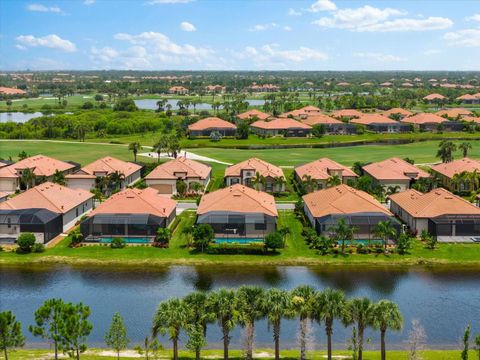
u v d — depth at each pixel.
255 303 50.50
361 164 150.75
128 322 64.19
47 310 46.91
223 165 170.75
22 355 55.22
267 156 189.50
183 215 111.56
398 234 93.75
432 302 70.44
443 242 93.75
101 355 55.34
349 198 99.62
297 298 50.09
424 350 57.22
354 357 53.19
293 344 59.12
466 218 96.25
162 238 91.62
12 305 68.88
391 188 124.75
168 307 49.03
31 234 88.62
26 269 81.81
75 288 74.56
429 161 174.88
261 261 85.00
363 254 88.06
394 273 80.81
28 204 98.50
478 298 71.81
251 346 52.38
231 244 90.25
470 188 130.25
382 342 50.06
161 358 54.50
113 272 80.69
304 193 127.44
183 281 77.06
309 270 81.81
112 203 99.12
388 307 49.22
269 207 101.50
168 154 186.75
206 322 50.50
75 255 87.12
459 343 59.56
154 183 130.38
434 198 100.31
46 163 140.62
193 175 131.50
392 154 193.12
